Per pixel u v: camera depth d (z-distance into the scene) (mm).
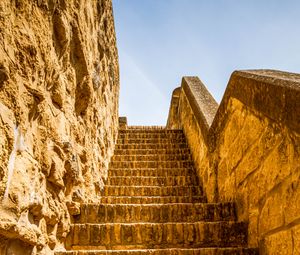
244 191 3061
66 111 2688
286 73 2871
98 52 4062
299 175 1990
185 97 7348
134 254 2441
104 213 3176
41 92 1998
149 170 5441
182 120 7863
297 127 1995
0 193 1490
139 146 6715
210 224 2936
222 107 3822
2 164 1486
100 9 4062
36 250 2018
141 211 3258
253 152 2838
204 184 4699
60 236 2592
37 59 1978
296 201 2018
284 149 2217
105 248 2814
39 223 2057
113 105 6246
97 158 4230
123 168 5680
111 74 5766
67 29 2490
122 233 2859
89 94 3285
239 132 3225
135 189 4707
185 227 2912
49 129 2262
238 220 3209
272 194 2402
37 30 1993
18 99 1701
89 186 3617
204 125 4859
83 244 2811
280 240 2229
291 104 2066
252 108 2809
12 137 1589
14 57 1682
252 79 2768
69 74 2783
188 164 5801
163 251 2477
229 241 2900
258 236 2641
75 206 2939
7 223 1530
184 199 4422
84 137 3410
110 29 5359
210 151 4406
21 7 1779
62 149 2521
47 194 2225
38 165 2021
